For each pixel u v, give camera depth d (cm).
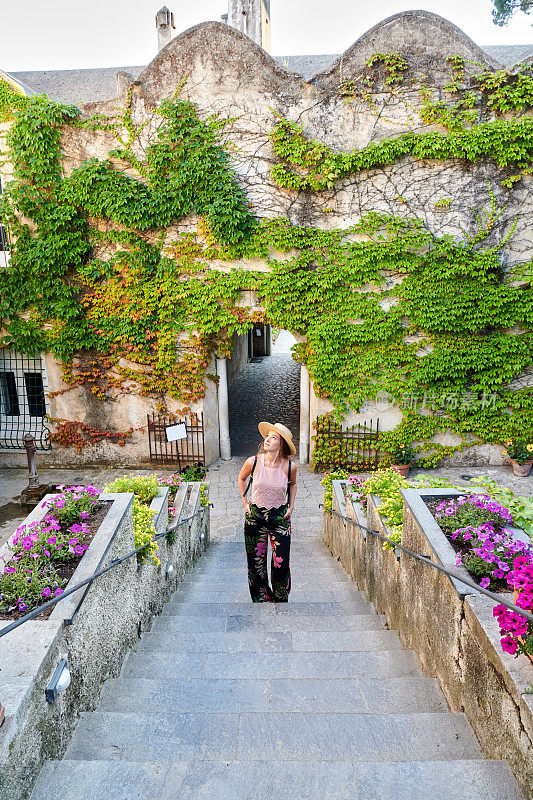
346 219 1076
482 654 286
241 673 397
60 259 1130
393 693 354
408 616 439
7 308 1161
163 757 283
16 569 340
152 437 1241
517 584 271
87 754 290
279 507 516
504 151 1009
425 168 1041
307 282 1102
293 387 1859
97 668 360
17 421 1273
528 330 1111
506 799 233
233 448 1370
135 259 1116
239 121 1044
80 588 332
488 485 457
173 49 1018
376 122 1026
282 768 252
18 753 235
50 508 433
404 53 989
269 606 557
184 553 740
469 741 291
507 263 1076
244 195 1080
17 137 1063
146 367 1195
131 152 1072
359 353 1145
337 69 1011
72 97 1722
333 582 700
